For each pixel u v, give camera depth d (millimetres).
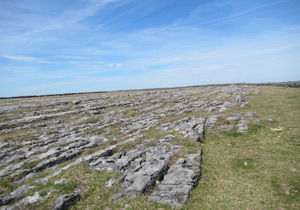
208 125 26172
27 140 25141
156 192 12836
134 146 20672
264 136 21953
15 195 13359
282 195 12164
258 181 13961
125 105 49281
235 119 27734
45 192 13125
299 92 45250
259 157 17469
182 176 14234
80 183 14289
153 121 30734
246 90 61219
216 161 17297
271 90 54625
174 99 54219
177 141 20812
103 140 24156
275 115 28609
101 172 15680
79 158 18922
